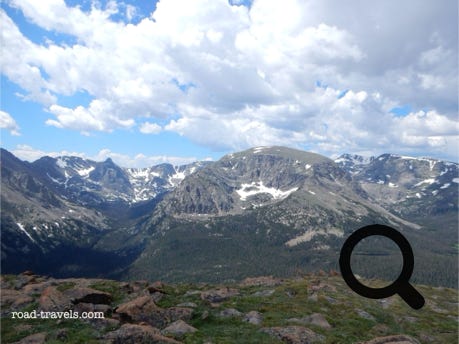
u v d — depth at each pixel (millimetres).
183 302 44969
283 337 33594
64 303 37781
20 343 29016
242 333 34688
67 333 31000
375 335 37844
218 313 41188
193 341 31625
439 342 38938
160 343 29734
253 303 46625
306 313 43094
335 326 39625
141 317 36469
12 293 44969
